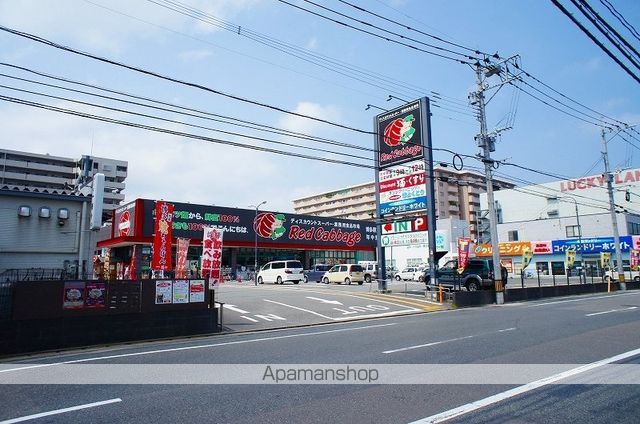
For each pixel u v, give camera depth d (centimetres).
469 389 620
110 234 4147
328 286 3219
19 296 1049
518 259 5503
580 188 6122
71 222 2017
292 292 2498
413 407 545
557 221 5544
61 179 9469
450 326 1319
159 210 1422
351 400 579
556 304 2127
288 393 618
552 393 597
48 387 688
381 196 2652
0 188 1891
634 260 3934
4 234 1867
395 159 2575
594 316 1534
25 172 9212
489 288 2520
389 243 2566
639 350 899
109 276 1709
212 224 4122
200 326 1319
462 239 2330
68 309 1111
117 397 618
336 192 12775
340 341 1076
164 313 1261
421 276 4275
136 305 1218
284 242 4634
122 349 1071
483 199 7231
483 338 1070
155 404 580
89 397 622
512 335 1112
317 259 5231
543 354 863
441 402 563
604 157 3556
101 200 2030
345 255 5538
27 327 1048
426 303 2103
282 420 506
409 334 1165
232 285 3422
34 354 1026
